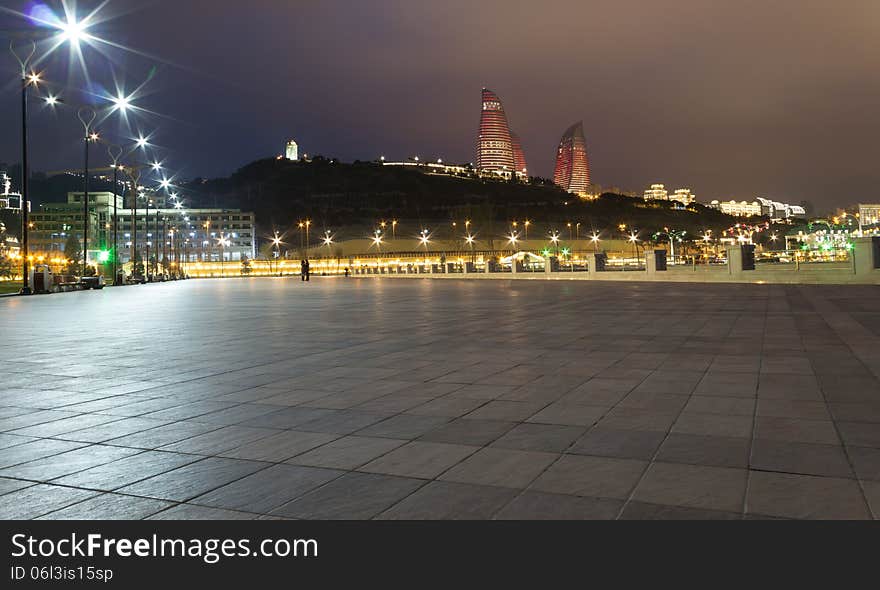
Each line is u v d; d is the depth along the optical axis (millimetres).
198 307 24484
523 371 8227
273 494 3912
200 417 6062
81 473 4395
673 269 38094
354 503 3734
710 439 4871
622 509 3555
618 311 17422
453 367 8695
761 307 17422
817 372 7621
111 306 26281
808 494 3699
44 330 15547
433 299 26031
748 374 7605
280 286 51625
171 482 4172
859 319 13578
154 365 9523
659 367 8281
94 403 6824
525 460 4457
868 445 4617
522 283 44125
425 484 4016
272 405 6539
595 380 7480
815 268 32656
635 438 4961
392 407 6309
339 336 13023
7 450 5004
